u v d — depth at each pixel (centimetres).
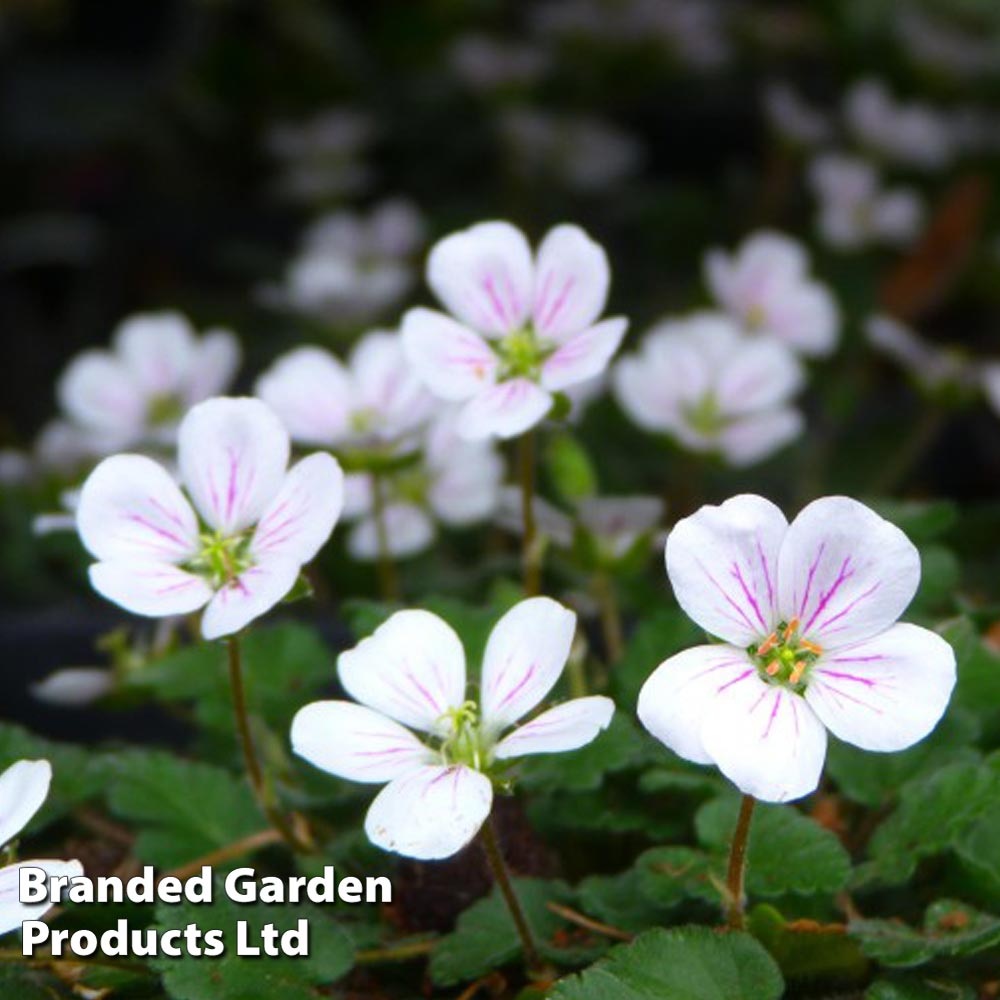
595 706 28
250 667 33
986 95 65
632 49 64
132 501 30
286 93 69
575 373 31
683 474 40
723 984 29
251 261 59
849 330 52
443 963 30
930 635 28
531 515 33
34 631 36
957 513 37
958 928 30
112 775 32
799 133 57
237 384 52
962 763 31
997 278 56
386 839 28
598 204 64
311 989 29
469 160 67
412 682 29
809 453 45
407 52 71
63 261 63
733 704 28
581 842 32
